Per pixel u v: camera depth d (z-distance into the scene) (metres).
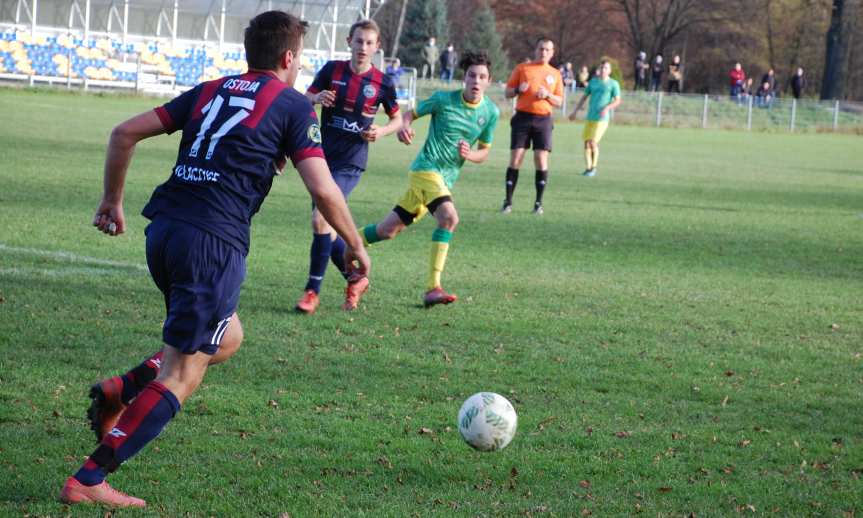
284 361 10.51
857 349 12.60
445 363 10.85
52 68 65.88
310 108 6.91
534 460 8.11
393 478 7.59
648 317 13.74
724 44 127.19
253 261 16.06
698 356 11.80
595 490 7.56
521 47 131.88
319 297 13.84
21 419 8.30
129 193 22.72
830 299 15.81
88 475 6.62
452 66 88.88
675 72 94.25
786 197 32.34
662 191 32.22
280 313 12.69
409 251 18.14
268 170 6.82
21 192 21.27
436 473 7.73
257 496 7.10
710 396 10.21
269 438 8.27
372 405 9.29
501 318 13.17
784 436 9.05
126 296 12.80
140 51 69.88
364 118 13.98
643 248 20.09
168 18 77.56
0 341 10.42
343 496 7.18
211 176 6.67
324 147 14.11
